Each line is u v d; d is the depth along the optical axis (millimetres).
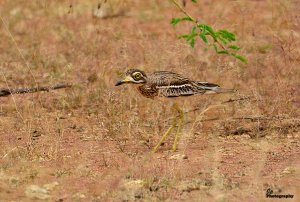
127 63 16703
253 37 18047
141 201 10148
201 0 22094
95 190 10602
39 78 16828
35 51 18000
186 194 10367
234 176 11094
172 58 16234
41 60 17625
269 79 16203
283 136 13297
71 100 15273
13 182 10945
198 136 13359
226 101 14609
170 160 11938
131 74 12547
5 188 10695
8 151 12227
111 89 15469
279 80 15352
